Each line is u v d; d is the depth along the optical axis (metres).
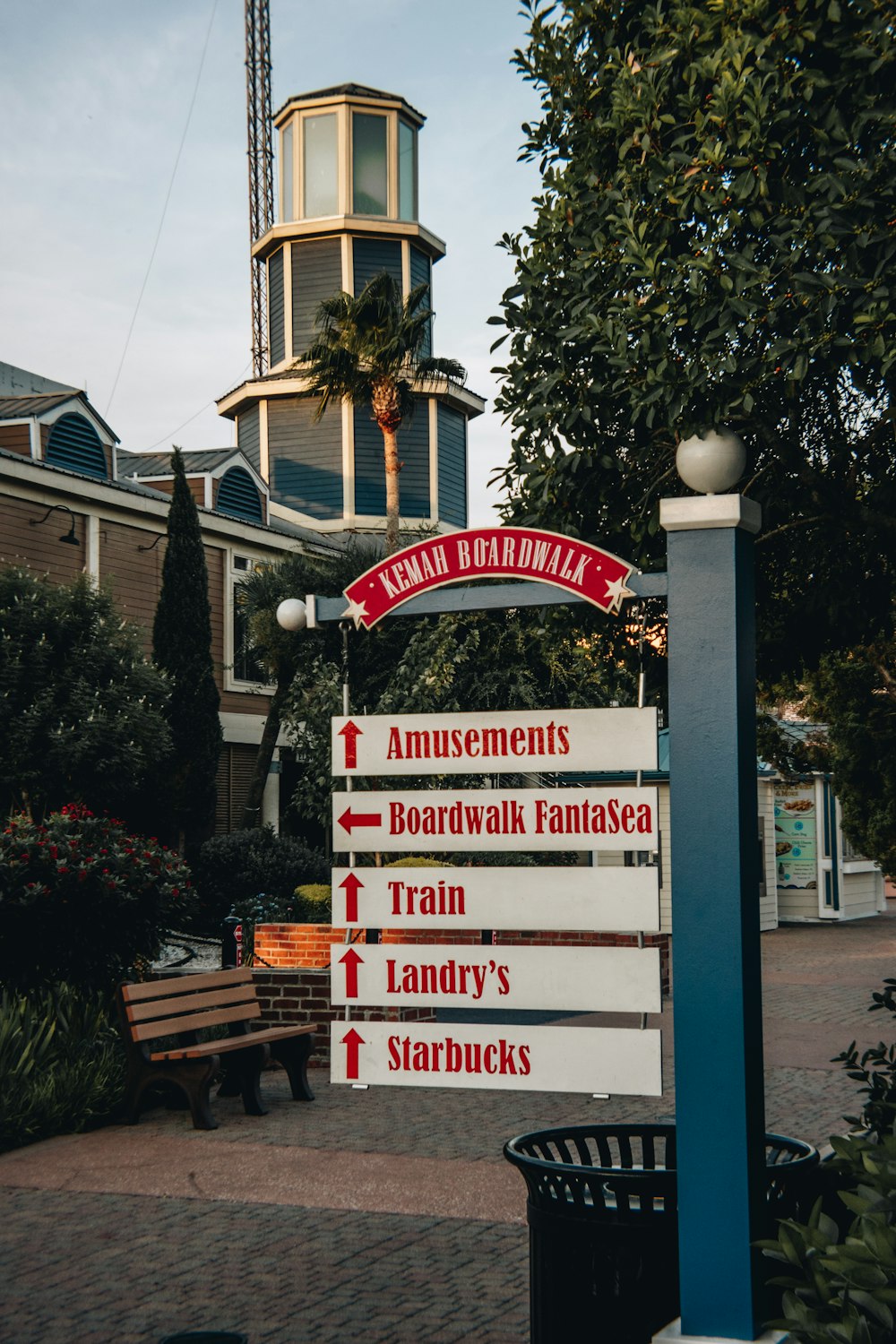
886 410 5.85
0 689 18.22
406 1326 5.25
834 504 6.07
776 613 6.90
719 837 4.01
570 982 4.46
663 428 5.78
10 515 20.95
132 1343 5.07
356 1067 4.66
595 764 4.46
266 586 23.67
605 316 5.78
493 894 4.55
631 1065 4.43
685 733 4.09
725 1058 3.91
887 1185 2.98
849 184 5.05
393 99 35.16
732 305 5.21
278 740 26.66
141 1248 6.30
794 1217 4.16
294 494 34.00
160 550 24.06
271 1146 8.41
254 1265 6.04
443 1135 8.71
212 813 22.08
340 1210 6.97
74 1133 8.82
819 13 5.23
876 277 4.98
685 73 5.51
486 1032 4.56
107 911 10.95
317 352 24.75
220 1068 10.61
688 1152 3.90
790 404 6.05
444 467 34.47
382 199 35.12
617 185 5.93
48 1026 9.73
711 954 3.97
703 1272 3.83
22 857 10.52
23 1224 6.73
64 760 17.73
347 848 4.70
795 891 28.94
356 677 22.16
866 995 15.77
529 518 6.29
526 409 6.25
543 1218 4.02
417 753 4.66
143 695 19.06
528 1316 5.36
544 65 6.30
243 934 17.98
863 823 10.76
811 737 12.59
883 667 10.27
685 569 4.15
